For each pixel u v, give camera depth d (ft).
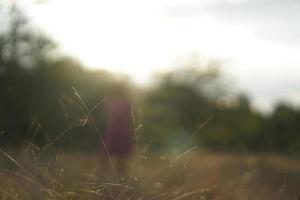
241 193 22.80
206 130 166.91
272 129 113.09
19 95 88.17
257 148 111.34
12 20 44.24
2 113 86.53
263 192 22.68
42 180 12.53
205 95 196.85
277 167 36.83
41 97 89.25
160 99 191.31
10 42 76.79
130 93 32.50
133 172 12.89
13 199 11.78
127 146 31.35
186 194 13.98
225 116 182.80
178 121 185.88
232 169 33.73
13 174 12.48
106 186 12.45
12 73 84.38
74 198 12.14
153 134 126.72
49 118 65.41
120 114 31.35
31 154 12.84
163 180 15.34
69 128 12.43
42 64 91.86
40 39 83.15
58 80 91.56
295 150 27.27
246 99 192.95
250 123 167.43
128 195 12.48
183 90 195.62
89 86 74.43
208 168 26.45
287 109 128.57
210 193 18.16
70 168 14.66
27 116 87.15
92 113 61.11
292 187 17.47
